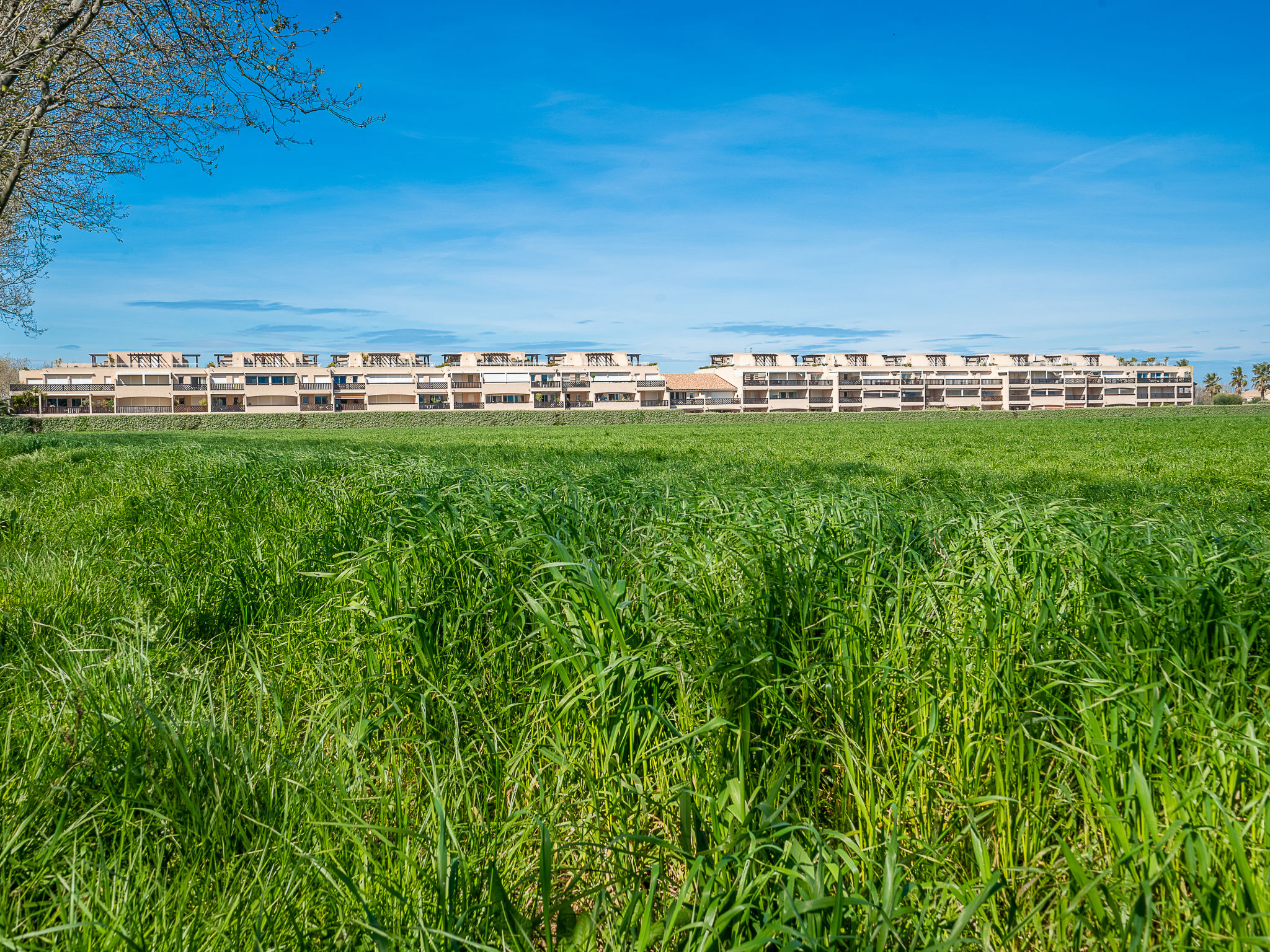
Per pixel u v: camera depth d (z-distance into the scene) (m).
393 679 3.45
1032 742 2.52
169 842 2.28
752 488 6.59
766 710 2.96
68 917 1.95
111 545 6.68
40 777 2.46
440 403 124.19
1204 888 1.85
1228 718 2.62
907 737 2.89
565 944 1.97
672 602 3.75
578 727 2.98
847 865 1.95
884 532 4.55
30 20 8.15
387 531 4.45
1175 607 3.04
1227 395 120.88
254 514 7.50
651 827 2.55
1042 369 141.38
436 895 1.92
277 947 1.83
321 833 2.28
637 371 136.50
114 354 122.12
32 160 8.95
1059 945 1.96
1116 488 10.88
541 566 3.56
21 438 27.36
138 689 3.02
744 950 1.55
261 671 3.64
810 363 150.25
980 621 3.10
